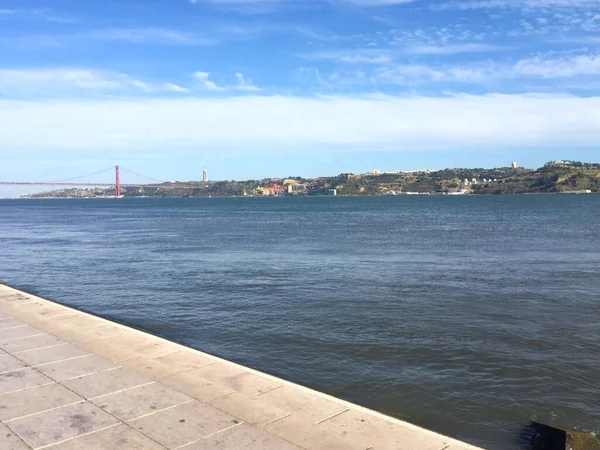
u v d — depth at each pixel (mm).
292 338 11555
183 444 4984
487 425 7359
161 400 6074
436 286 18328
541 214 78375
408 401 8148
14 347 8289
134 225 62688
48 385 6551
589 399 8281
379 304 15242
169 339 11516
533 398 8305
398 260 26125
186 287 18406
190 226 59250
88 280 20375
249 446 4953
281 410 5812
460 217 73812
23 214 105438
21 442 5000
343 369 9539
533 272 21734
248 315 13875
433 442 5094
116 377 6859
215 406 5910
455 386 8766
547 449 6285
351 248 32500
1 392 6316
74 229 56156
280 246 34125
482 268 23062
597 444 6090
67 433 5203
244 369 7215
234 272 22094
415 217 75438
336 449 4922
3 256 29688
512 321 13156
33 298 12531
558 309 14578
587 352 10656
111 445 4949
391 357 10258
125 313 14250
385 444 5035
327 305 15125
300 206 138500
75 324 9828
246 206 144625
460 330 12266
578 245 33406
